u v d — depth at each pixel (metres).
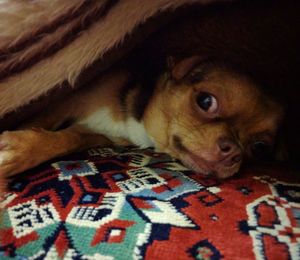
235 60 0.30
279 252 0.18
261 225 0.20
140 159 0.30
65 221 0.19
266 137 0.31
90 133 0.32
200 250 0.18
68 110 0.31
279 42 0.29
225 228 0.20
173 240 0.18
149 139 0.33
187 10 0.27
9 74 0.26
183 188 0.25
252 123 0.30
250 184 0.27
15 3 0.26
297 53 0.29
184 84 0.30
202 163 0.28
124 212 0.21
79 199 0.22
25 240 0.18
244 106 0.29
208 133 0.29
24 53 0.26
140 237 0.18
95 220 0.20
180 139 0.30
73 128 0.32
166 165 0.29
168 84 0.31
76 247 0.18
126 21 0.26
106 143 0.33
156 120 0.31
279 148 0.34
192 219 0.21
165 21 0.27
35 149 0.25
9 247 0.17
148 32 0.27
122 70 0.32
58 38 0.25
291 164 0.34
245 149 0.31
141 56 0.32
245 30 0.29
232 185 0.26
